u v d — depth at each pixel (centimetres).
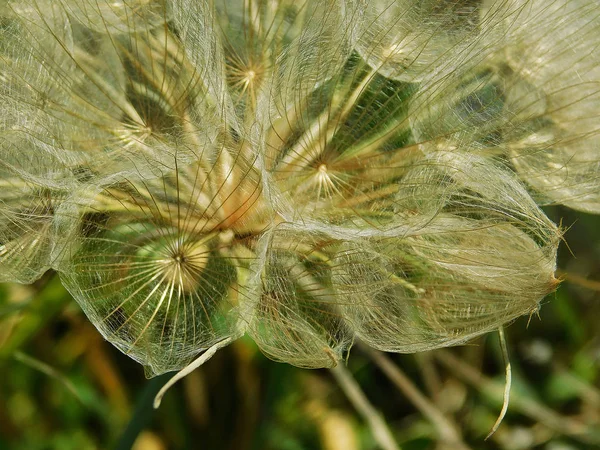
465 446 18
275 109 13
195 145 12
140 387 19
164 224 12
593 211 14
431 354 19
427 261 12
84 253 12
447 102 13
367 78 13
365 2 13
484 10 13
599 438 19
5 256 13
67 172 13
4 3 13
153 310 12
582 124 14
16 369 18
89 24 13
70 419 19
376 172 13
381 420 18
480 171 13
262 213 13
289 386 19
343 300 12
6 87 13
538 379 20
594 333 20
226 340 12
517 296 12
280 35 14
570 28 14
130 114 13
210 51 12
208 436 18
